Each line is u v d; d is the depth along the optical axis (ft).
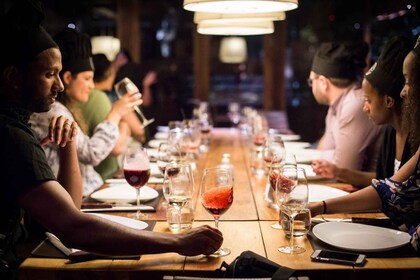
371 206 7.93
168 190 7.54
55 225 6.23
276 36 25.18
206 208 7.01
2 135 6.47
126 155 8.30
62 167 8.31
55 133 8.12
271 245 6.86
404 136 9.62
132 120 16.05
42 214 6.27
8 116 6.78
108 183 10.37
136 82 19.12
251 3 9.44
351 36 23.41
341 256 6.29
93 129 13.65
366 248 6.48
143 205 8.68
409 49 9.41
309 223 7.03
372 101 9.71
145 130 18.92
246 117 18.92
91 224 6.23
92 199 9.07
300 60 26.45
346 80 13.04
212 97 27.96
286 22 25.36
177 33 26.96
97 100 13.83
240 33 13.84
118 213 8.27
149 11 26.58
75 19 25.80
